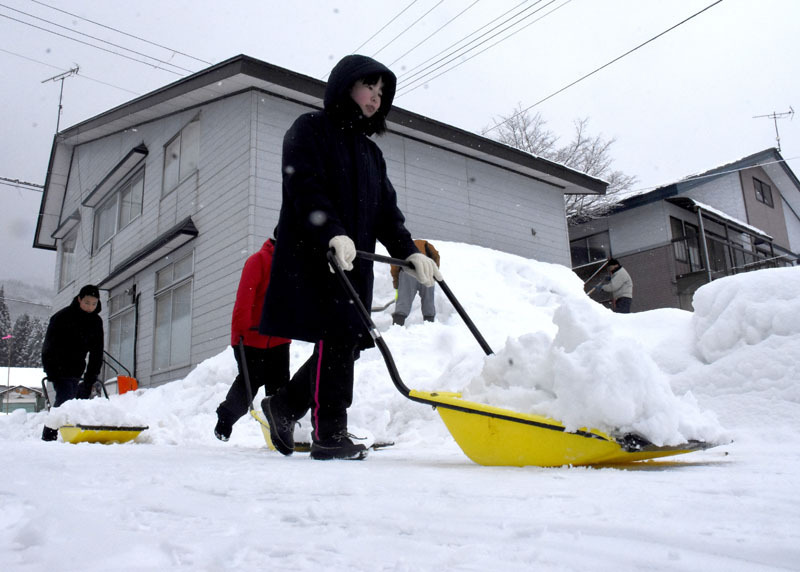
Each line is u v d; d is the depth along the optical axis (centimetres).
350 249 233
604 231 1994
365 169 266
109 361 1373
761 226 2250
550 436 189
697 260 1900
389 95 273
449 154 1266
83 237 1648
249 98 984
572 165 2908
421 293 708
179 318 1099
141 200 1330
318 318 248
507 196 1361
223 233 995
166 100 1108
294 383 280
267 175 967
